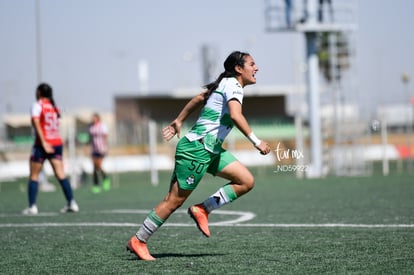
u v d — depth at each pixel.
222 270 19.11
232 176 20.78
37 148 38.22
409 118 85.81
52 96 37.88
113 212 38.06
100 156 61.31
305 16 73.69
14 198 55.38
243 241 24.80
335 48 80.38
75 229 30.36
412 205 36.72
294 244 23.62
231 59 20.80
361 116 80.25
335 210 35.34
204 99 20.89
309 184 57.88
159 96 152.88
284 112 157.25
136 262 20.94
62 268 20.52
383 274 18.03
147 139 92.50
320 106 80.56
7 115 138.12
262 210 36.66
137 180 81.50
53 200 50.91
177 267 19.80
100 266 20.53
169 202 21.00
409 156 82.19
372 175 69.50
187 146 20.53
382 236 24.89
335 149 78.75
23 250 24.50
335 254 21.23
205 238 25.92
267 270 18.92
